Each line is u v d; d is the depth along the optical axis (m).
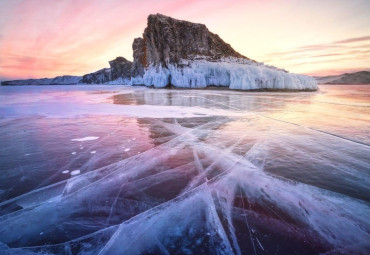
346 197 2.53
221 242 1.85
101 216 2.24
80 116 7.92
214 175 3.11
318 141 4.71
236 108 9.65
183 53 27.20
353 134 5.26
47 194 2.67
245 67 21.70
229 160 3.67
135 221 2.14
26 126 6.38
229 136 5.16
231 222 2.10
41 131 5.78
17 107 10.38
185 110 9.08
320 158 3.73
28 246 1.86
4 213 2.30
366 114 8.09
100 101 12.95
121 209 2.34
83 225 2.10
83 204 2.45
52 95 18.72
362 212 2.25
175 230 2.01
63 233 2.00
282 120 7.01
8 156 3.97
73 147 4.46
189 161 3.64
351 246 1.80
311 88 21.69
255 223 2.08
